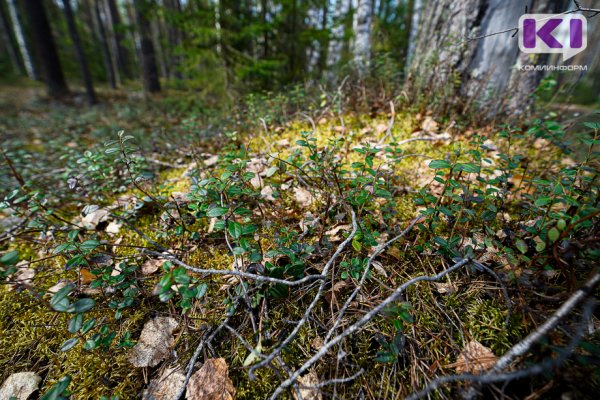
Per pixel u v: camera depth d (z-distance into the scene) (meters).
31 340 1.70
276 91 5.50
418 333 1.53
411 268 1.82
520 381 1.27
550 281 1.61
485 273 1.71
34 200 2.09
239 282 1.75
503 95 3.48
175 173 3.36
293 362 1.48
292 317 1.64
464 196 1.77
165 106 7.53
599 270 1.13
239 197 2.35
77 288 1.86
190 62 6.17
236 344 1.57
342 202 2.07
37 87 17.25
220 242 2.15
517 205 2.21
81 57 10.83
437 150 3.04
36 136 5.97
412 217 2.19
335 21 7.72
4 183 3.05
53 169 3.81
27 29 20.66
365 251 1.87
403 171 2.75
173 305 1.77
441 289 1.68
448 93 3.55
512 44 3.45
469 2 3.47
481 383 1.25
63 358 1.61
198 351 1.51
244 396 1.40
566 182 1.69
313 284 1.76
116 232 2.35
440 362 1.41
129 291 1.67
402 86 4.00
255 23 5.75
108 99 12.24
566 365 1.24
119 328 1.68
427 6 4.19
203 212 1.95
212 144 3.89
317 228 2.10
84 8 26.64
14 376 1.52
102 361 1.54
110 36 22.55
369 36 6.16
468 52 3.56
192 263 1.98
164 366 1.53
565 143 2.19
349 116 3.82
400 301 1.42
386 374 1.42
